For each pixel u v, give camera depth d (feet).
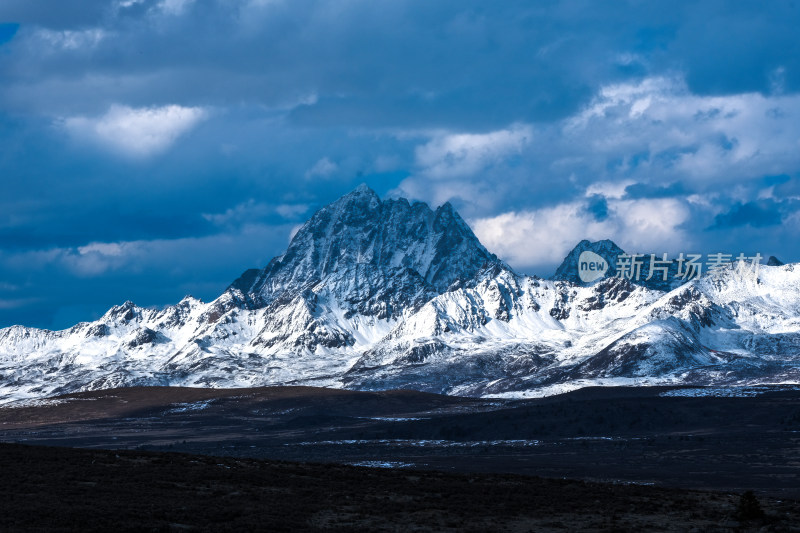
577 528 456.45
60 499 460.55
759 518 475.72
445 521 463.83
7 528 393.70
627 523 466.70
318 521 451.94
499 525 460.14
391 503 502.79
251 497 500.33
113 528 403.75
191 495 493.77
